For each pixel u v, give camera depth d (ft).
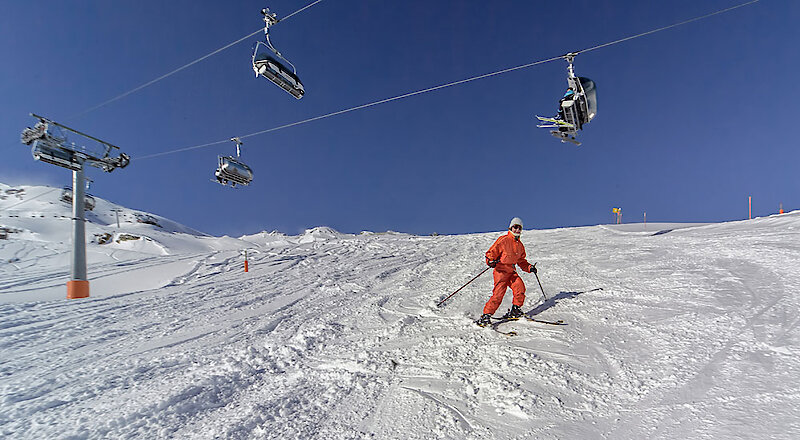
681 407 8.97
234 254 58.18
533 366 12.07
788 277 16.88
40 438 10.63
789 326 12.20
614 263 25.39
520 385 11.05
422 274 34.30
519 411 9.80
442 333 16.81
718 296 15.87
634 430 8.44
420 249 53.06
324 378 14.15
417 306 22.98
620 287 19.31
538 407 9.86
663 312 15.06
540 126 26.73
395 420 10.37
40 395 13.93
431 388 11.98
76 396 13.53
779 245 22.48
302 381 14.14
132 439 10.49
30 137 36.58
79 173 39.09
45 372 16.40
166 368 16.43
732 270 19.27
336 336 19.21
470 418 9.94
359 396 12.17
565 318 16.16
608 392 10.18
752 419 8.01
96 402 12.98
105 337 21.85
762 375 9.67
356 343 17.53
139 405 12.40
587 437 8.46
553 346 13.50
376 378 13.43
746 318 13.28
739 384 9.46
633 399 9.68
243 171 40.32
